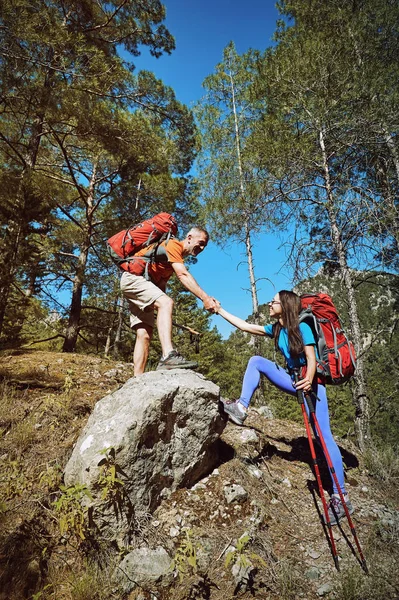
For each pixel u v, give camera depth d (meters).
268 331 3.35
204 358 27.41
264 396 11.40
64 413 3.38
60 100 7.48
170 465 2.73
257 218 7.29
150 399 2.55
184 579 2.18
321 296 3.24
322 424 3.03
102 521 2.30
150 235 3.20
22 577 2.04
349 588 2.19
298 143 6.14
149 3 9.39
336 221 6.03
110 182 11.11
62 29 6.90
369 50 6.63
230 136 12.66
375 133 6.10
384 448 4.46
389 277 6.39
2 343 7.68
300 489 3.20
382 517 2.95
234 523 2.61
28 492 2.54
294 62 6.27
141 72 9.77
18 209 7.29
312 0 7.56
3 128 9.19
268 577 2.28
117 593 2.06
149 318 3.42
